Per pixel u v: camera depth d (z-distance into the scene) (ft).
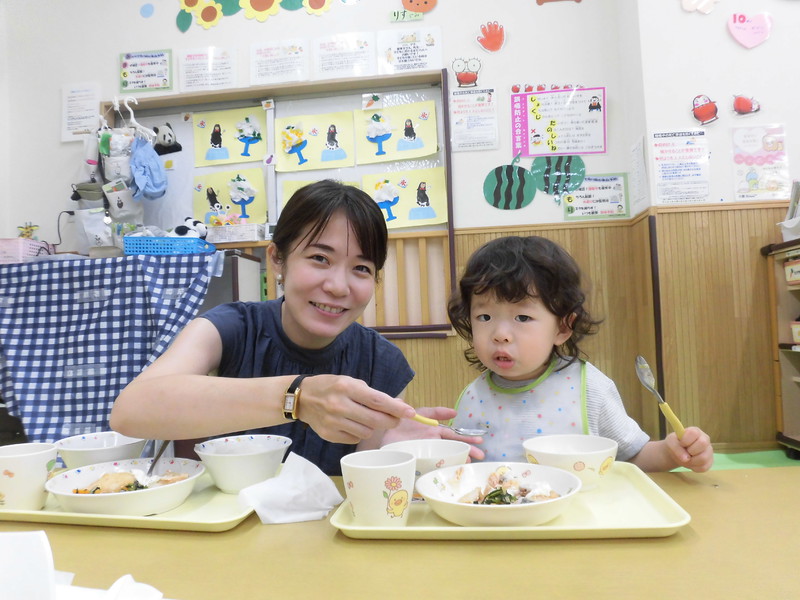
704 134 7.17
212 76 8.39
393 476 1.89
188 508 2.19
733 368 7.00
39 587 0.94
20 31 8.81
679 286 7.07
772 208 7.07
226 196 8.46
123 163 7.97
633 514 2.01
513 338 3.02
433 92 8.15
